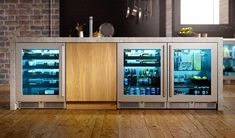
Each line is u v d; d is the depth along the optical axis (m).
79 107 4.48
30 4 7.09
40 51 4.58
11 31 7.13
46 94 4.50
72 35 7.00
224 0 7.33
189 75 4.60
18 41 4.41
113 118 3.89
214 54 4.41
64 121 3.72
